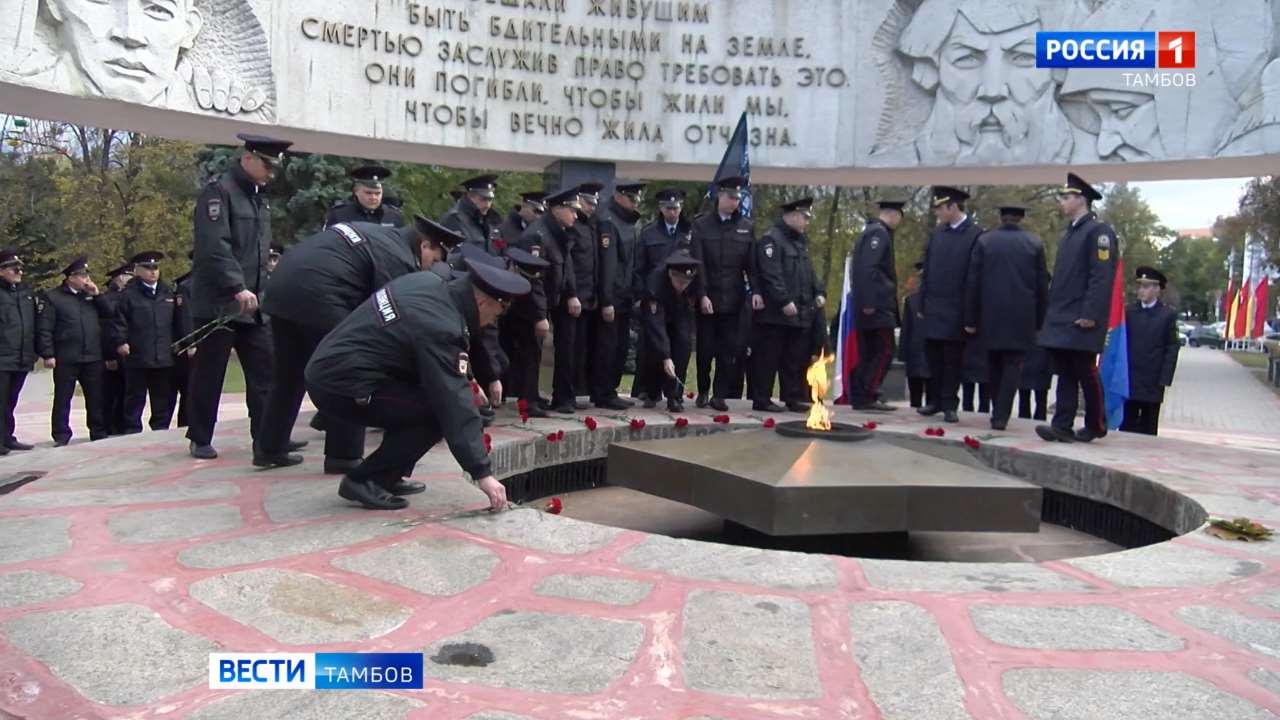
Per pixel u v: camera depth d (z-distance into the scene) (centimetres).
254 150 530
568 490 636
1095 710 217
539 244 695
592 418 654
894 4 1037
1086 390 667
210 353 530
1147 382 897
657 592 294
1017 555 500
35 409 1402
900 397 1302
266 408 493
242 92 867
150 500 418
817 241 2611
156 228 2214
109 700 216
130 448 572
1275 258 2948
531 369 692
